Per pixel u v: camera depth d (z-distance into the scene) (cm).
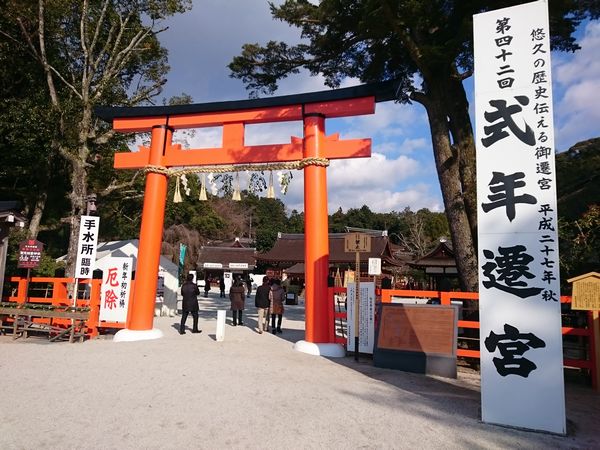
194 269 4122
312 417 470
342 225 6200
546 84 516
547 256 489
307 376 668
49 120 1451
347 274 3008
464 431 451
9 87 1577
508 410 476
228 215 5256
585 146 2000
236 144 989
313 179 905
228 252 4238
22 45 1545
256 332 1177
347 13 991
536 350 477
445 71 998
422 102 1053
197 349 868
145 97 1720
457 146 991
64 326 1093
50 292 1499
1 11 1434
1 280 1102
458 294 794
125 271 1045
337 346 869
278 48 1160
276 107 958
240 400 524
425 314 783
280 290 1199
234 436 409
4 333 1060
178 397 532
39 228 1738
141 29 1695
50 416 452
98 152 1733
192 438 402
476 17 560
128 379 616
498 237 517
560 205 1599
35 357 762
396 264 3253
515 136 524
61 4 1480
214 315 1644
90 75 1556
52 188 1884
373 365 783
